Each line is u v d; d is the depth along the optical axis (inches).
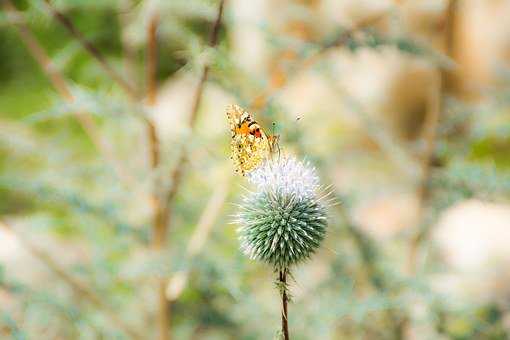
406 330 45.1
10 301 43.3
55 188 43.1
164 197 43.4
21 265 48.0
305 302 44.5
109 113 41.0
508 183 42.3
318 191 38.4
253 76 43.8
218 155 41.5
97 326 43.0
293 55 44.5
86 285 44.8
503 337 43.0
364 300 42.5
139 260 43.8
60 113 41.0
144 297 46.5
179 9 41.6
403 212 51.7
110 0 42.9
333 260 44.8
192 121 42.4
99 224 45.1
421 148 45.5
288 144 42.7
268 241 36.9
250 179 37.6
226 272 42.1
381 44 41.8
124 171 44.7
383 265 44.0
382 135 45.3
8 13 42.9
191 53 41.4
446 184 43.4
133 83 45.7
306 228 37.0
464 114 45.5
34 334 42.8
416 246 44.8
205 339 46.8
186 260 42.2
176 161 42.4
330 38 42.4
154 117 41.4
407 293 43.0
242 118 37.6
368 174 48.2
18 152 46.6
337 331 45.5
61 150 46.5
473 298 43.4
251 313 44.6
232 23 42.6
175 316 46.0
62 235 51.1
